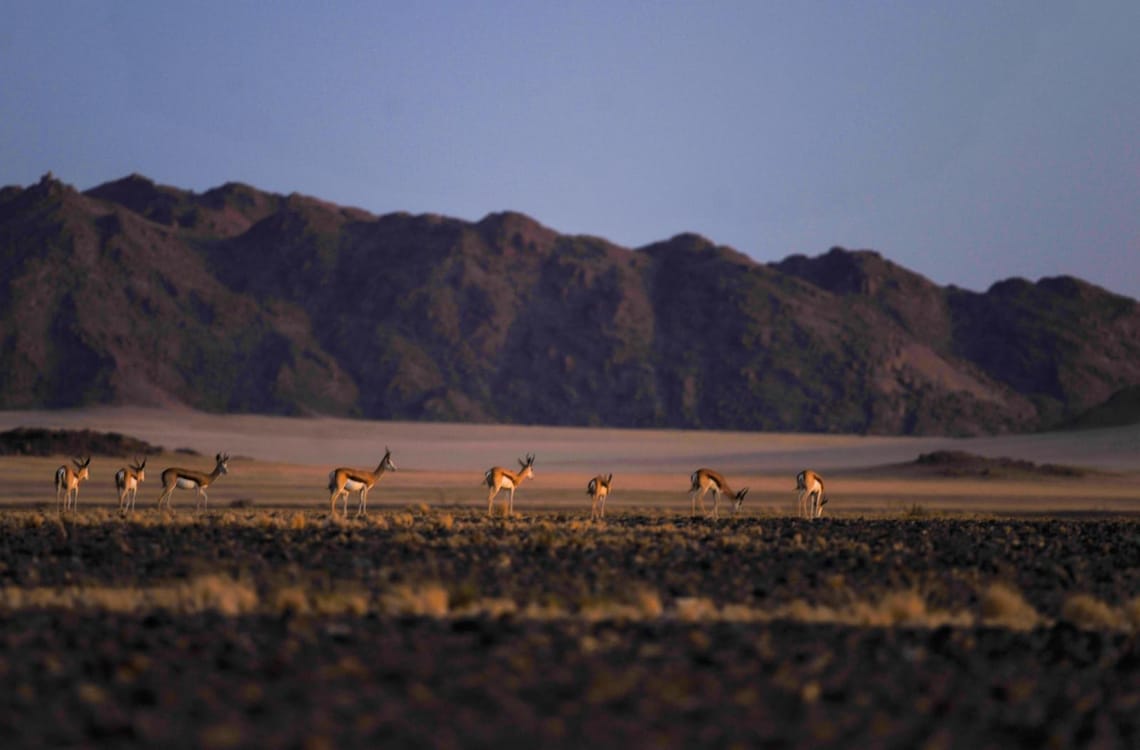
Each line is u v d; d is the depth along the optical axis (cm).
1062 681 5444
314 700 4606
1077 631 6794
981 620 7175
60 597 7394
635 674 5097
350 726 4259
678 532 13338
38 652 5478
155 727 4200
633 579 8662
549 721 4341
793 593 8150
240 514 16688
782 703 4759
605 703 4631
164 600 7231
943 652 5959
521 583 8338
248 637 5847
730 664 5397
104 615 6556
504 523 14750
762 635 6162
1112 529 15738
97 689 4788
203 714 4403
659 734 4228
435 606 6850
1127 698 5116
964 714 4719
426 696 4672
